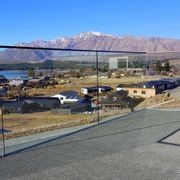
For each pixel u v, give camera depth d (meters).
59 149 6.58
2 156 6.12
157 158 5.89
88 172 5.20
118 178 4.94
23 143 7.31
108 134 7.85
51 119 26.41
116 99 35.69
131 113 11.05
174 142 6.98
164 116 10.18
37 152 6.39
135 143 6.95
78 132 8.20
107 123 9.33
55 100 44.59
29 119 29.39
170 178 4.93
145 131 8.08
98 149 6.54
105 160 5.80
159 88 50.84
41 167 5.45
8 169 5.36
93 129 8.52
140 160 5.79
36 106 40.44
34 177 5.00
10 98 45.97
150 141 7.09
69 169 5.34
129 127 8.60
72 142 7.15
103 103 34.47
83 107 36.88
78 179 4.91
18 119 30.11
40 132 9.43
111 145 6.82
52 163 5.66
